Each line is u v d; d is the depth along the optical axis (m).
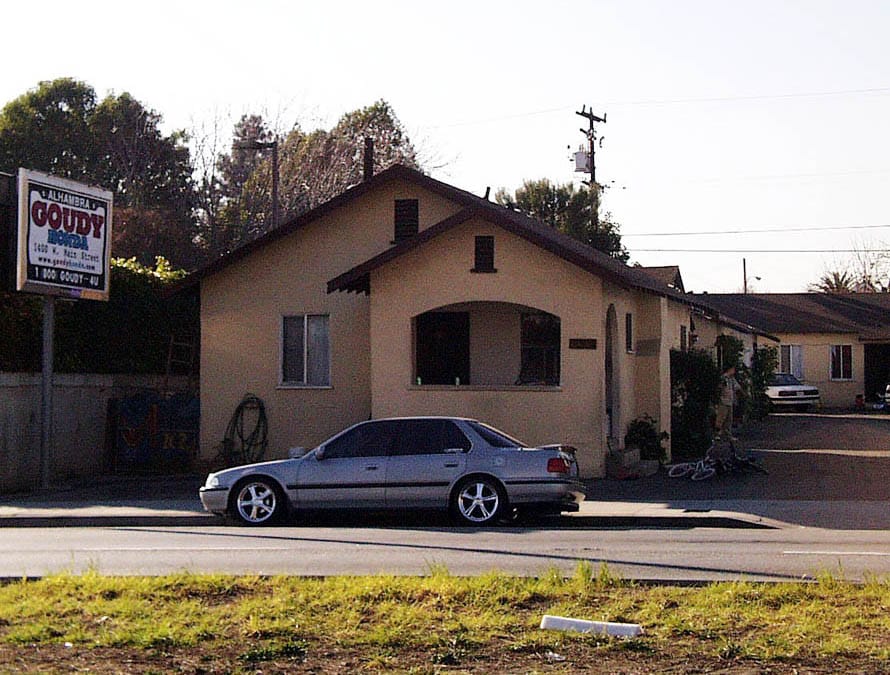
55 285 22.81
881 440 33.03
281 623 8.88
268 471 17.44
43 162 57.25
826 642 8.29
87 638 8.45
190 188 57.44
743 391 38.53
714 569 12.02
